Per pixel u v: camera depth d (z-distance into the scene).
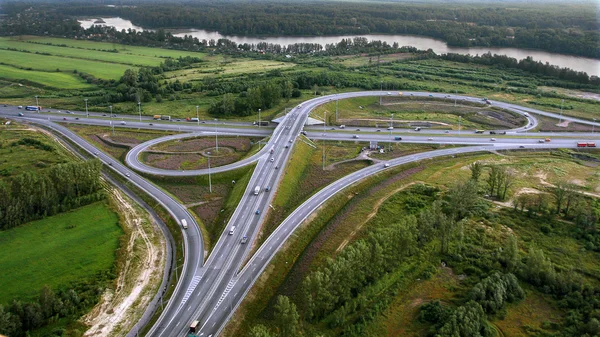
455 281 158.75
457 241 178.25
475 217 196.00
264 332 119.88
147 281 159.50
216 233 185.38
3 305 141.38
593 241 176.88
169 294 149.25
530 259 157.38
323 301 139.25
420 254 171.38
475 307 139.62
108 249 174.12
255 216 194.50
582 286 150.25
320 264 167.25
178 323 137.12
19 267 161.75
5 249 171.38
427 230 173.25
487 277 153.25
